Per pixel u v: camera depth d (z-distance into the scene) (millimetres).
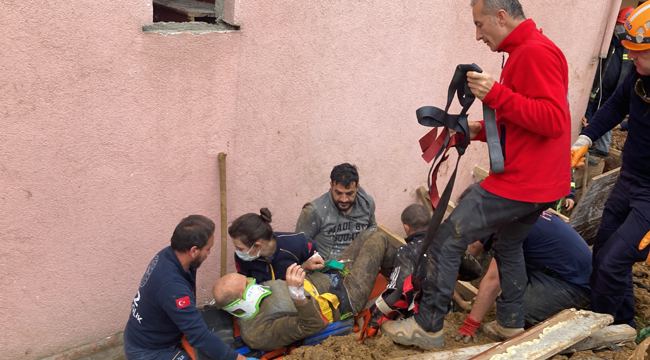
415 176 5262
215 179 3941
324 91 4219
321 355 2895
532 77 2242
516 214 2555
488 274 3232
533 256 3570
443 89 4992
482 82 2250
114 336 3926
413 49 4574
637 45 2807
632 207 3205
